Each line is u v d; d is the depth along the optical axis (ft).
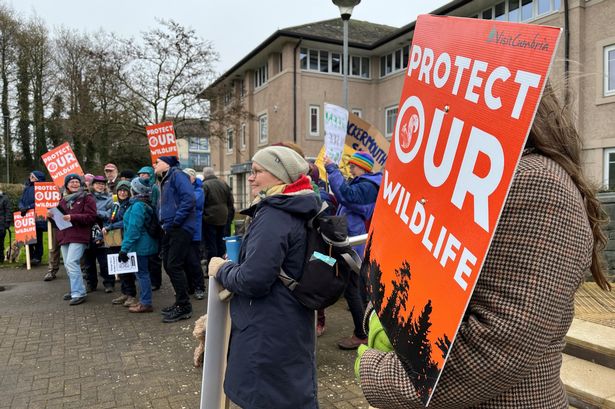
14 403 10.67
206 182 24.52
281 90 68.59
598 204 3.38
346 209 13.99
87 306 19.61
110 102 58.90
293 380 6.61
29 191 30.37
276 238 6.43
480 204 2.65
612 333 9.40
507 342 2.72
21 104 91.15
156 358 13.41
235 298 6.88
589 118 41.45
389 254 3.69
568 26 42.42
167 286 23.52
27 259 28.66
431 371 2.88
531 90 2.42
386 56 71.10
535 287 2.72
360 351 4.33
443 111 3.17
